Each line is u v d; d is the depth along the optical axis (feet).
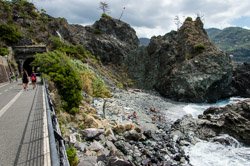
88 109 115.96
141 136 98.53
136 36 477.36
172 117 176.45
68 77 105.40
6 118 57.21
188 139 116.98
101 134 81.97
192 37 354.33
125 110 152.76
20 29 334.03
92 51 401.49
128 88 347.77
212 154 101.35
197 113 207.51
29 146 37.19
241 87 335.47
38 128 46.96
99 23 453.99
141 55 400.67
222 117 136.67
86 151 65.67
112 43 417.90
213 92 304.50
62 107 95.76
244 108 142.51
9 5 367.66
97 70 334.44
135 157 79.56
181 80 301.84
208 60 306.76
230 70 307.37
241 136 125.70
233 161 95.09
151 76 369.09
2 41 280.72
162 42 380.17
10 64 241.35
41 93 102.73
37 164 30.55
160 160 83.61
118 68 401.08
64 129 75.15
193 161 91.20
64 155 25.61
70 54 324.80
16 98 90.99
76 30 427.33
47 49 287.48
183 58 335.67
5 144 38.29
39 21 371.35
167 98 310.86
